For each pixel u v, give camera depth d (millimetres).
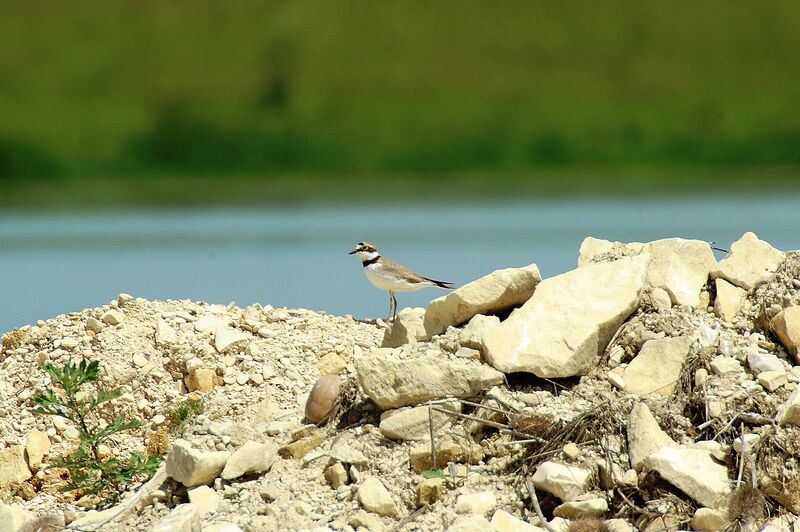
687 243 12266
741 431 10031
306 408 11531
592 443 10227
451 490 10188
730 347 11039
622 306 11359
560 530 9484
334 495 10391
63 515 11055
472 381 10789
